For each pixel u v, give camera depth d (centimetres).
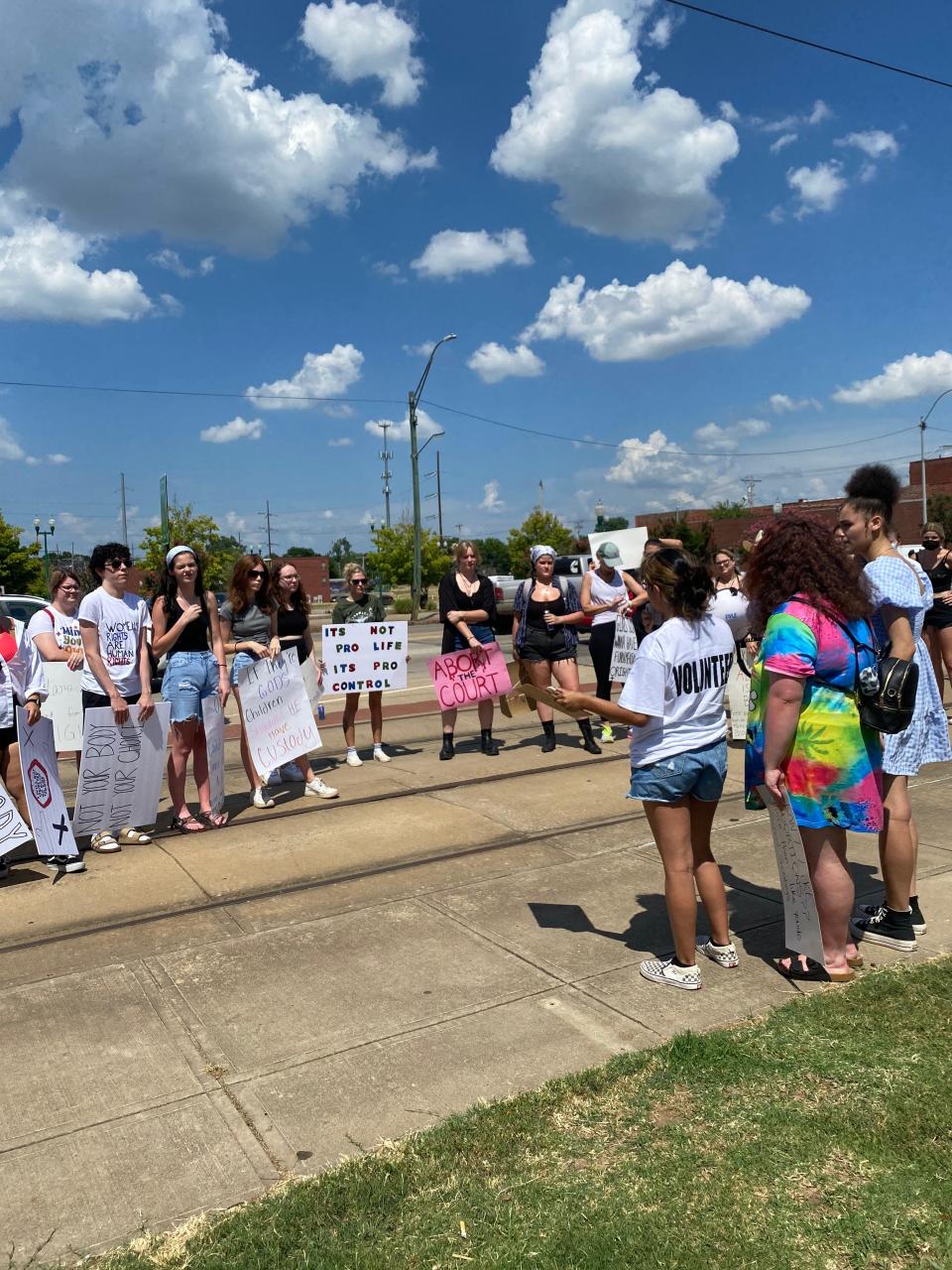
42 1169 279
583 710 372
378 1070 328
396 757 840
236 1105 309
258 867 543
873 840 561
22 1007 382
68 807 702
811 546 362
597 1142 279
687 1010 363
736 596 732
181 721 609
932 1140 272
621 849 558
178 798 618
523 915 464
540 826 607
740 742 838
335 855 561
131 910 484
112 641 580
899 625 389
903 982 374
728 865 527
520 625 820
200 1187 269
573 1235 239
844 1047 325
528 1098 302
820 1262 227
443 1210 252
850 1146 271
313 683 732
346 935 446
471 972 402
